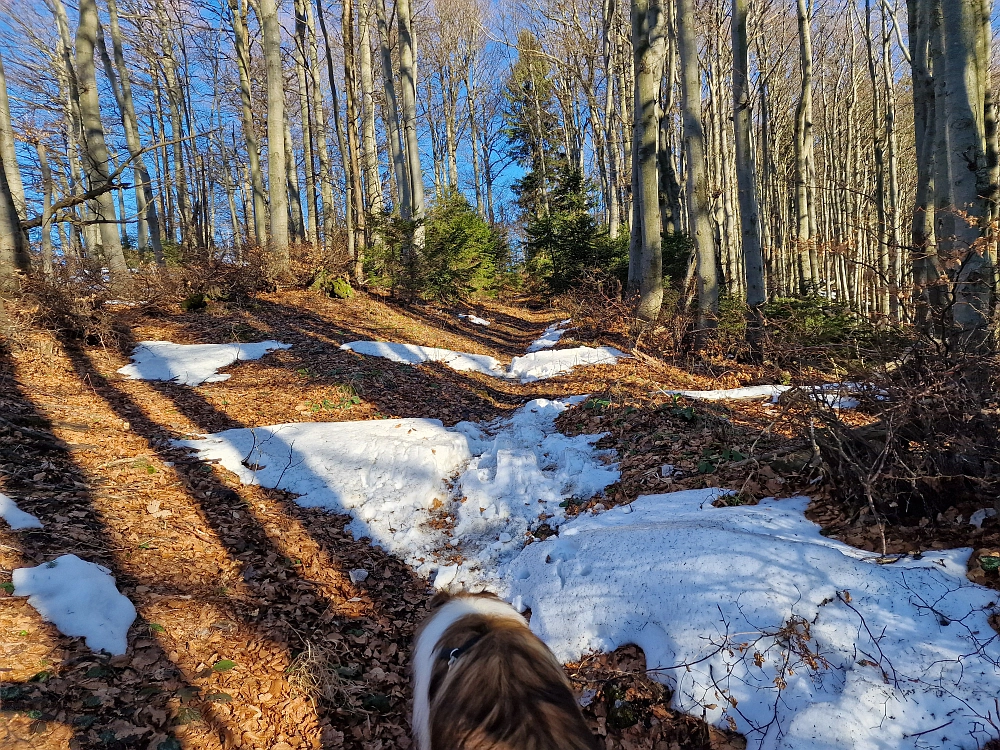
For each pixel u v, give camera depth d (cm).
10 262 912
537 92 3428
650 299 1377
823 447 455
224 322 1266
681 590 376
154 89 2956
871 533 400
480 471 646
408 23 2322
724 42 2436
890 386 395
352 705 356
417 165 2117
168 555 471
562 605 413
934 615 320
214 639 388
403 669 400
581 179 2322
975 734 264
